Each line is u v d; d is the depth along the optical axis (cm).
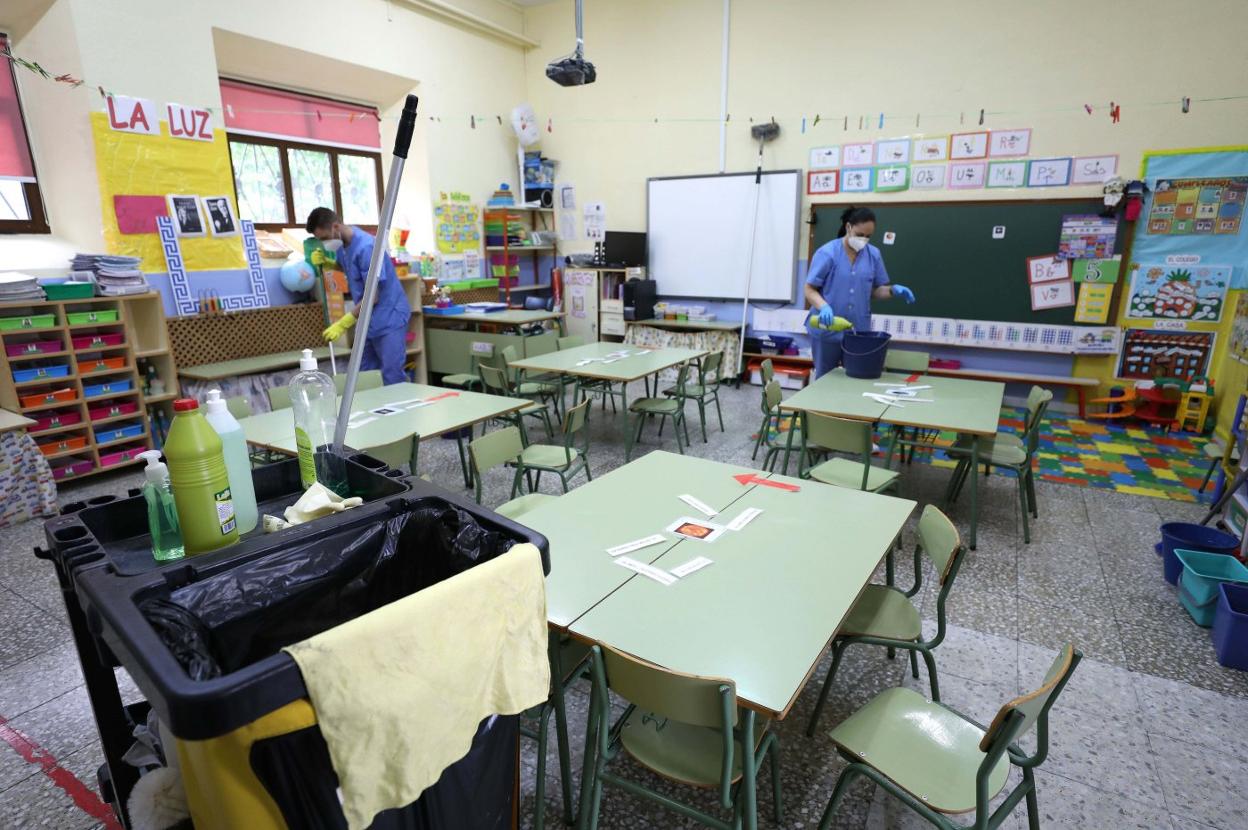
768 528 193
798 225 621
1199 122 475
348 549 106
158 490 106
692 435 494
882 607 194
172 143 437
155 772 105
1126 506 362
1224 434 455
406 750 82
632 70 674
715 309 687
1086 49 496
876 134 578
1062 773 179
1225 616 226
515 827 116
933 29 541
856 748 141
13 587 280
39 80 407
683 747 144
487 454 265
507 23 692
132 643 76
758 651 135
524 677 99
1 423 328
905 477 405
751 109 626
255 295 494
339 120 598
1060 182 522
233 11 464
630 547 180
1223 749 188
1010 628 249
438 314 596
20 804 173
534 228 765
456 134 651
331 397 162
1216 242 485
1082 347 535
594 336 711
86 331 400
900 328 599
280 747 75
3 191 412
